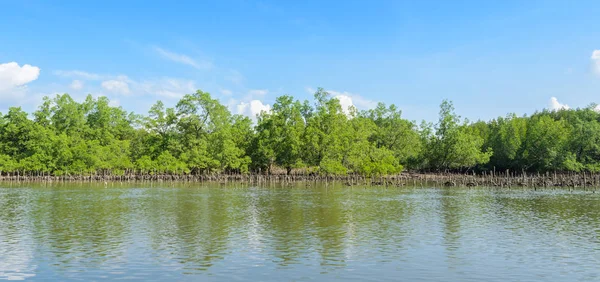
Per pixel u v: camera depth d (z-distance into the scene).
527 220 42.72
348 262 26.62
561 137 119.19
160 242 32.09
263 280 23.12
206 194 72.81
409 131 146.88
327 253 28.83
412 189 85.25
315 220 42.59
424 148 141.88
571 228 38.16
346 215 46.06
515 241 32.66
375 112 162.12
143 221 41.81
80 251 29.22
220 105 131.50
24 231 36.31
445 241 32.56
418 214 46.91
